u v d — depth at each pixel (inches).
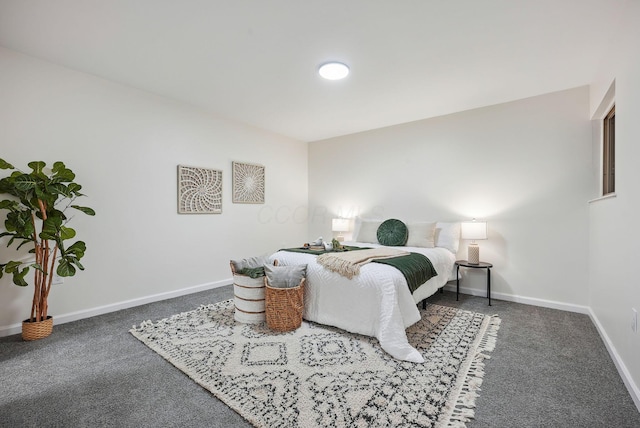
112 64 103.0
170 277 135.7
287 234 197.3
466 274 144.1
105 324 102.4
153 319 107.0
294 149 203.0
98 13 75.2
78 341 89.1
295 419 55.1
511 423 54.6
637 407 58.8
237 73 108.7
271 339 89.2
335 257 102.3
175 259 137.7
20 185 84.9
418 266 102.7
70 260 93.2
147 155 127.5
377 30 81.5
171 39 87.0
